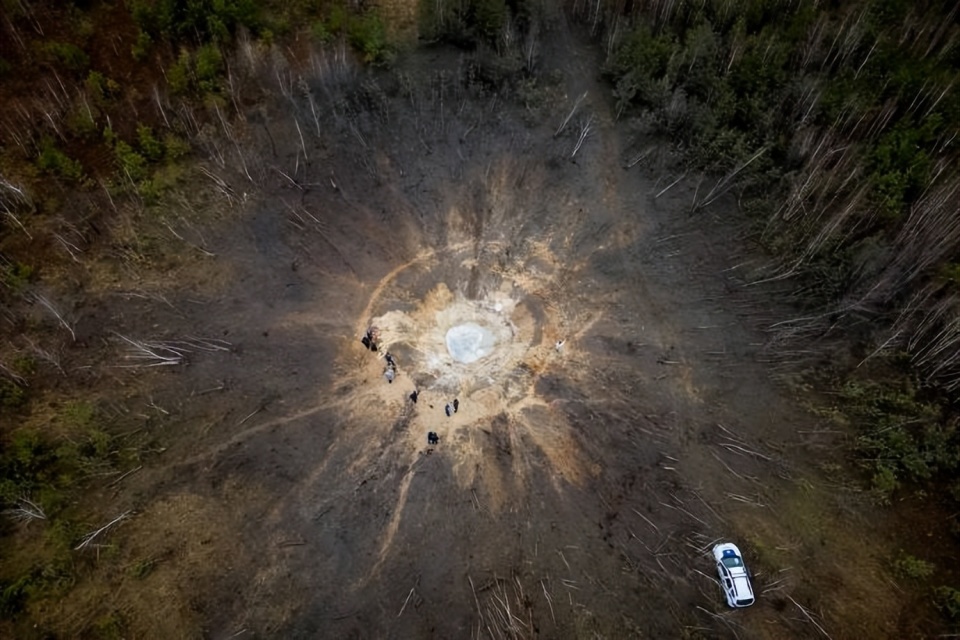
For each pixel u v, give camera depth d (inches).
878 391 1003.9
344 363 1045.2
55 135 1141.1
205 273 1098.7
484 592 860.0
